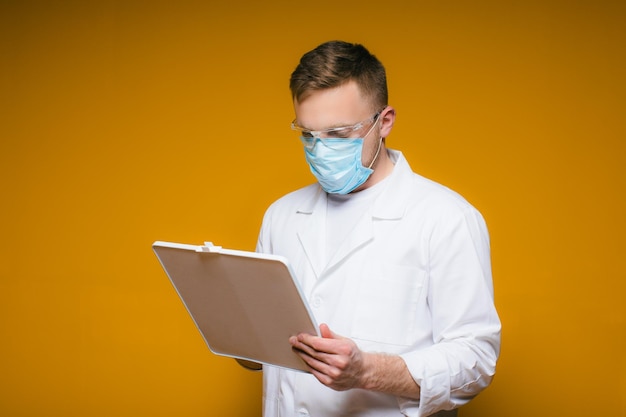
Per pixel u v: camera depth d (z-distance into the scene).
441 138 2.13
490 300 1.32
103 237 2.37
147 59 2.33
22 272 2.41
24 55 2.39
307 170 2.22
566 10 2.04
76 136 2.38
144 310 2.36
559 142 2.06
